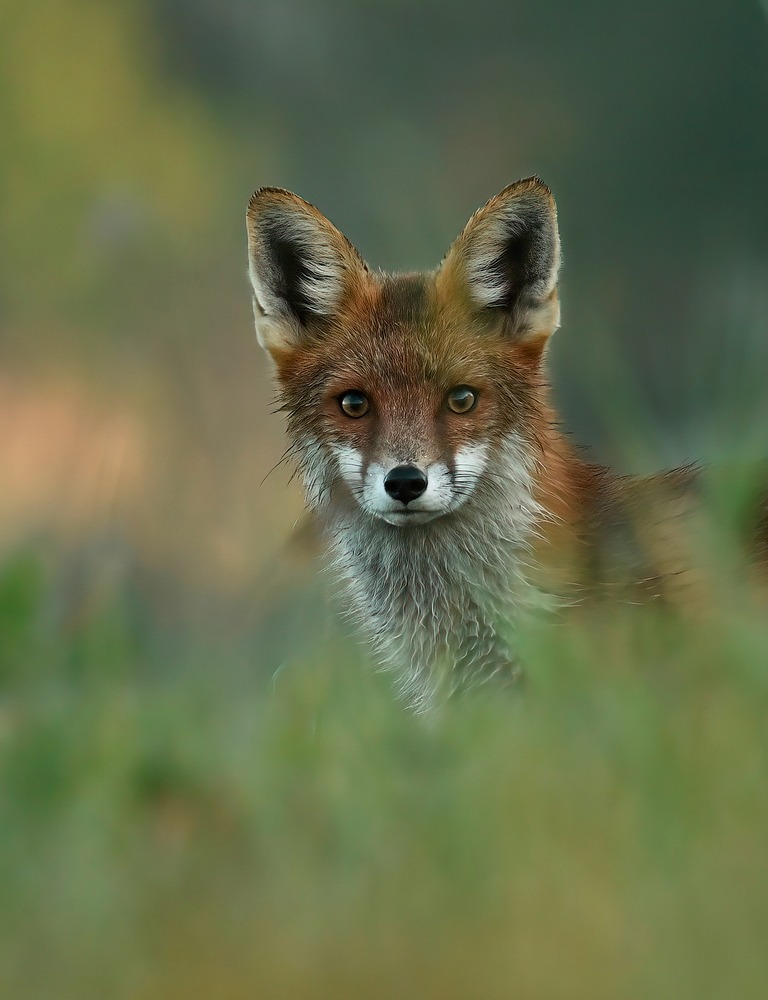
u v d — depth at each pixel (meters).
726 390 7.41
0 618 7.07
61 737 5.45
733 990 3.35
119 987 3.59
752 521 8.37
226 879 4.21
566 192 46.25
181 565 13.41
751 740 4.69
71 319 32.41
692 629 6.75
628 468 8.16
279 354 10.74
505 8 50.00
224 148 47.09
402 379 9.88
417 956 3.65
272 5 49.28
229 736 6.25
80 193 41.19
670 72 46.50
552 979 3.50
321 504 10.59
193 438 23.59
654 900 3.78
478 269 10.23
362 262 10.52
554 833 4.25
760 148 43.50
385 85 50.00
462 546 10.04
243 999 3.54
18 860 4.36
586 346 8.67
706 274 34.50
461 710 8.88
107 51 45.84
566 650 6.31
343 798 4.79
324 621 11.09
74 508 13.81
